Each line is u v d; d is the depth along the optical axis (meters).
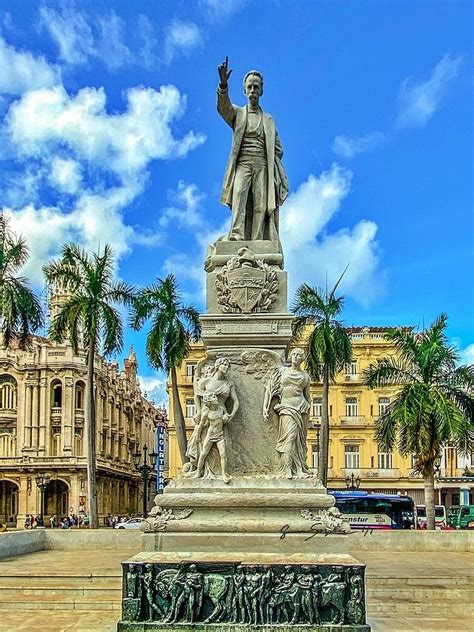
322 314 30.17
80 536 21.67
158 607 7.30
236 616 7.27
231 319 9.35
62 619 10.36
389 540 21.23
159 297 30.67
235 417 9.02
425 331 26.70
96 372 67.44
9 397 66.06
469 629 9.04
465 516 44.91
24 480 63.94
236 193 10.11
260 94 10.40
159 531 8.25
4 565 15.42
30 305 24.62
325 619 7.25
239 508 8.39
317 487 8.55
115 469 71.00
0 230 25.05
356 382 54.69
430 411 24.86
